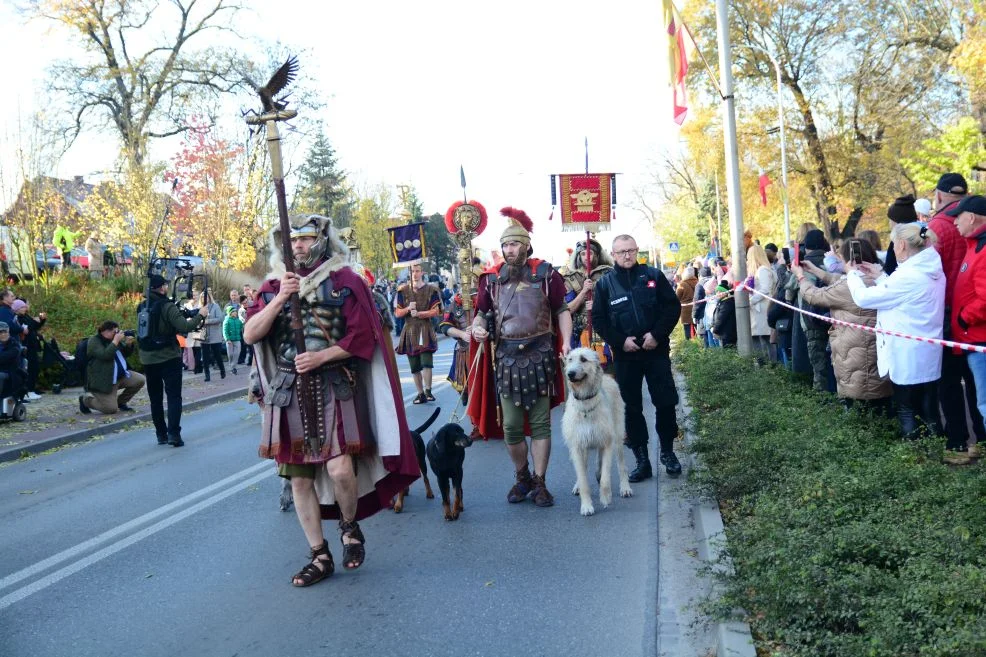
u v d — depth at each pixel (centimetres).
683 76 1255
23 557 598
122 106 3356
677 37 1252
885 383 671
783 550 376
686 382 1112
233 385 1750
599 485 689
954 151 2455
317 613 455
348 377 496
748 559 397
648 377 702
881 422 655
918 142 2958
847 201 3288
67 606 490
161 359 1052
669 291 688
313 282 489
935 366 609
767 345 1262
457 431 618
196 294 1933
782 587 356
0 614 483
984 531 397
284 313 495
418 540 578
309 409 486
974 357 588
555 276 652
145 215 2697
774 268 1141
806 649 322
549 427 652
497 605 452
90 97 3350
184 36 3353
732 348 1259
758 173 3362
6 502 793
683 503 626
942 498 448
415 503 683
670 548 532
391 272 5734
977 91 2280
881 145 3147
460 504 629
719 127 3334
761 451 570
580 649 393
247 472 848
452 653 396
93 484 852
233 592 496
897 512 433
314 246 497
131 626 453
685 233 6038
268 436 489
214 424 1245
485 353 722
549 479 736
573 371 598
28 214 2147
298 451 486
